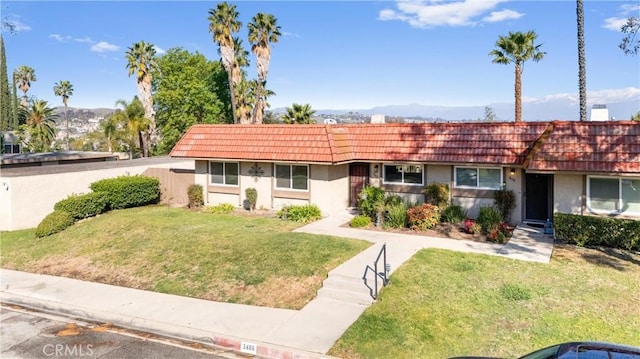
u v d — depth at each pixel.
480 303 11.07
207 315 11.16
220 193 24.06
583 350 5.91
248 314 11.13
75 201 21.38
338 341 9.47
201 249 15.77
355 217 19.39
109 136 51.31
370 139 21.64
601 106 19.86
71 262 16.23
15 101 66.25
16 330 10.82
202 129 24.39
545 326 9.97
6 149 49.75
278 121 59.50
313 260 14.08
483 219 17.52
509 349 9.11
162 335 10.48
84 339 10.26
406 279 12.41
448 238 16.88
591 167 15.53
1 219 22.02
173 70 50.53
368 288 11.81
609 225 15.33
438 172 20.12
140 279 14.09
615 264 13.83
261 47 46.66
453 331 9.83
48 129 59.88
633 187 15.62
